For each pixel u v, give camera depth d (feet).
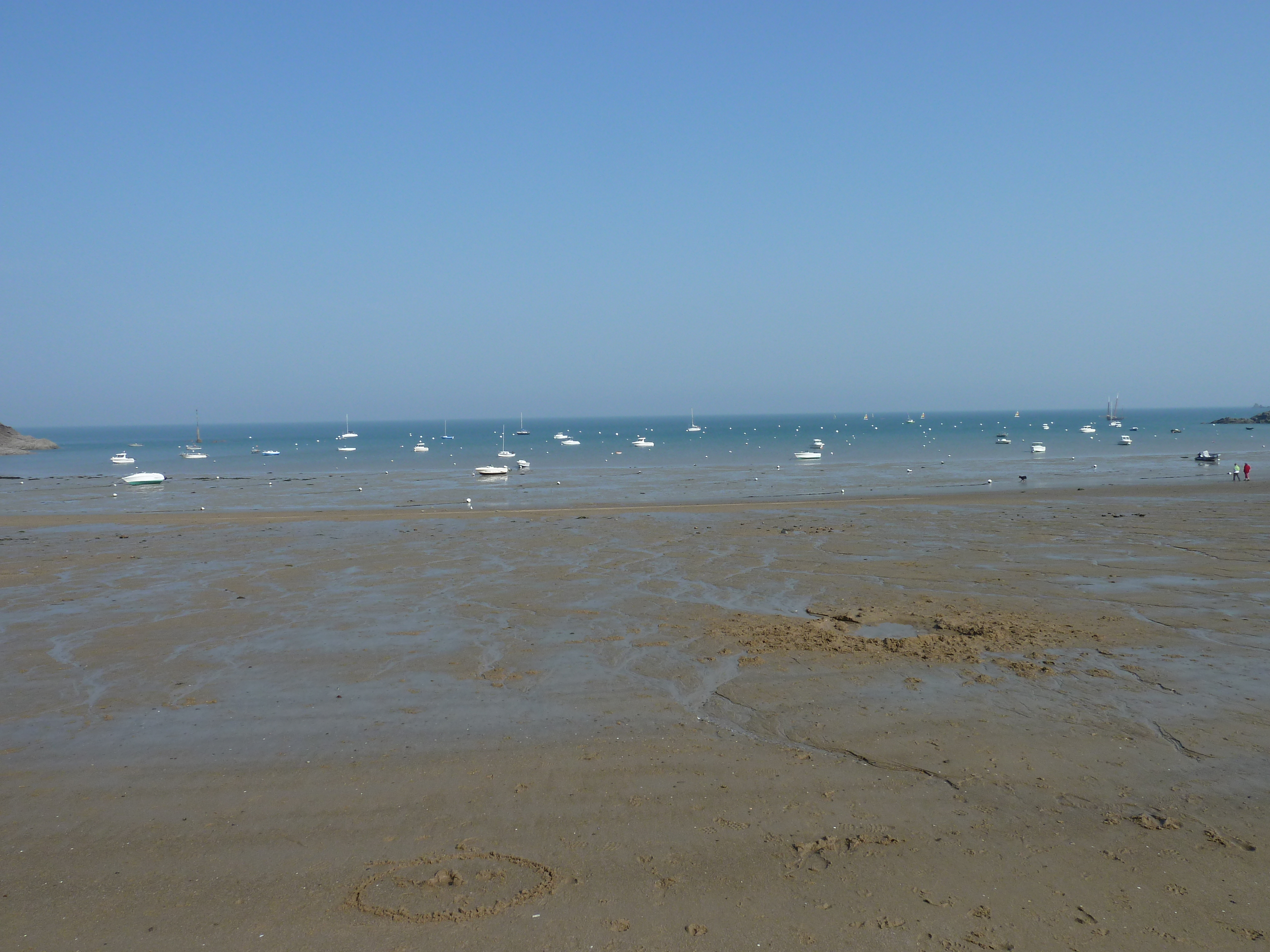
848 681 43.91
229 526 113.39
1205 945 21.71
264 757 35.01
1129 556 79.87
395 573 76.59
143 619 60.03
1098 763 33.04
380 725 38.63
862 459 289.74
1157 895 23.99
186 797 31.35
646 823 28.78
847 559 81.46
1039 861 25.91
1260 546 84.64
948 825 28.30
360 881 25.36
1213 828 27.81
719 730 37.45
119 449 489.67
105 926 23.16
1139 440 405.80
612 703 41.27
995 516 113.70
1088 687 42.27
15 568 81.41
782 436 557.74
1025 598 62.85
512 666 47.65
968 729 36.86
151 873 25.93
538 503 147.64
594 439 552.00
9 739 37.50
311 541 97.91
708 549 88.48
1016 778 31.83
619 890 24.68
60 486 201.77
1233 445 350.64
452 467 279.49
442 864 26.30
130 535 106.11
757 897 24.26
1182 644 49.88
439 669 47.44
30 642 54.24
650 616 59.36
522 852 26.96
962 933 22.40
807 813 29.37
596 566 78.84
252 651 51.47
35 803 30.99
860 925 22.82
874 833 27.89
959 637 52.31
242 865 26.35
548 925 22.99
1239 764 32.78
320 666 48.11
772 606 62.13
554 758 34.53
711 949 21.93
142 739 37.27
